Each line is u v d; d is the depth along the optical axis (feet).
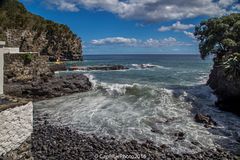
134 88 101.55
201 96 98.27
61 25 328.08
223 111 78.07
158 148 47.32
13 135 28.48
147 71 206.28
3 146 27.12
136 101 86.48
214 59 135.74
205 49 135.54
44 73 140.05
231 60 90.58
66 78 122.83
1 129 26.89
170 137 53.98
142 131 57.26
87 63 306.55
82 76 130.52
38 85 104.78
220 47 131.23
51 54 300.61
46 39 290.56
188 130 58.65
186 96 93.71
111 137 52.85
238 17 132.87
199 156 44.73
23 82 115.65
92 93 103.40
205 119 64.90
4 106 27.66
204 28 142.51
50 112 74.49
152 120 65.57
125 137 53.42
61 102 89.15
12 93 97.81
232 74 85.40
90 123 62.95
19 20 236.22
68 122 63.87
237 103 79.61
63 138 51.11
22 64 123.34
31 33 251.60
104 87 109.09
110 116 69.00
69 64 277.85
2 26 209.56
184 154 45.39
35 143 47.88
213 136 55.36
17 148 29.09
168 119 66.85
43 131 55.57
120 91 99.76
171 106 80.59
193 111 76.18
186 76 170.19
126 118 67.10
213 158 44.29
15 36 224.12
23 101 30.83
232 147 49.80
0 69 34.19
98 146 47.24
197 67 261.85
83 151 44.88
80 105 82.94
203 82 141.38
